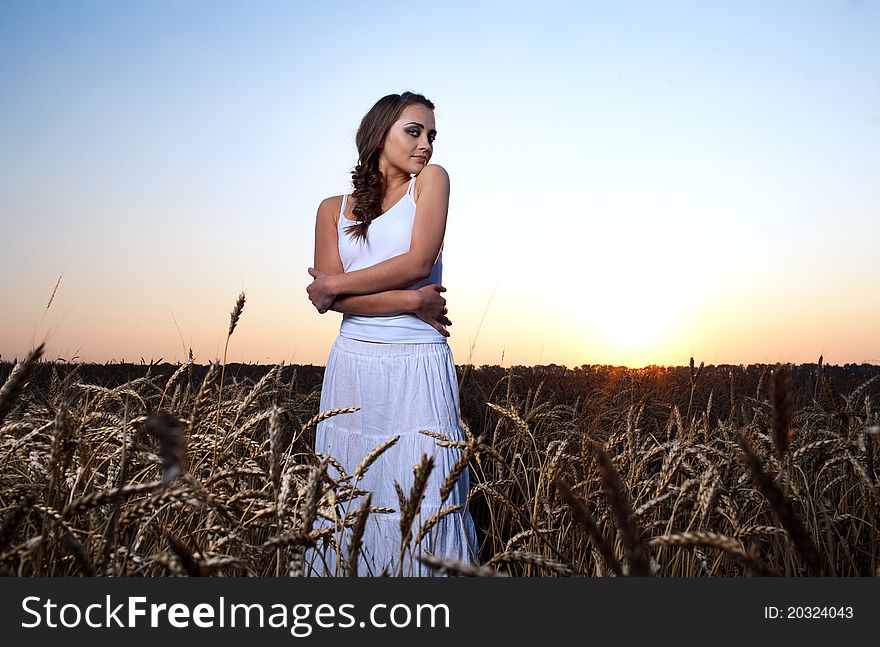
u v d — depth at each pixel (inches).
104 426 103.5
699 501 80.1
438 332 141.9
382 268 137.7
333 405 144.6
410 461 132.5
